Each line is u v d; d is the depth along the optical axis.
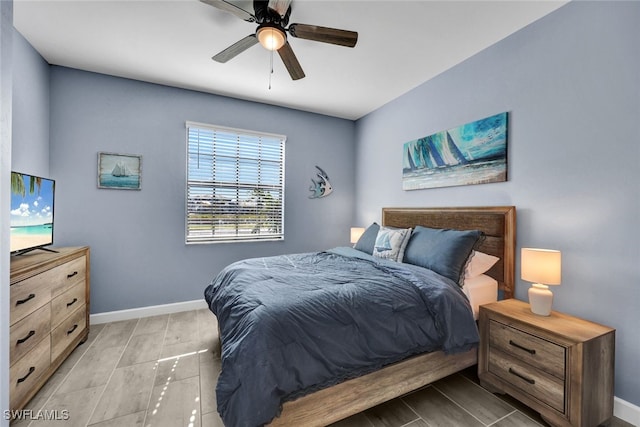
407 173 3.16
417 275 1.92
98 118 2.79
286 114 3.72
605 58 1.64
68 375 1.92
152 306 3.04
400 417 1.57
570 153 1.80
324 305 1.49
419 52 2.39
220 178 3.38
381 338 1.51
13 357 1.50
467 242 2.11
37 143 2.41
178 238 3.15
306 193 3.88
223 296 1.85
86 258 2.46
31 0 1.81
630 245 1.55
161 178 3.06
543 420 1.54
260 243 3.62
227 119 3.36
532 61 2.01
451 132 2.62
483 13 1.91
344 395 1.42
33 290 1.67
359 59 2.51
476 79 2.41
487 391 1.80
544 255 1.66
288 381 1.24
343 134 4.15
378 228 2.95
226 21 2.03
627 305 1.55
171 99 3.09
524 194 2.06
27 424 1.47
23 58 2.21
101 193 2.82
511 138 2.15
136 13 1.94
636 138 1.53
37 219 2.05
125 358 2.15
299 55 2.44
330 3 1.82
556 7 1.85
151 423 1.50
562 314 1.73
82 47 2.36
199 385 1.83
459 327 1.70
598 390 1.44
